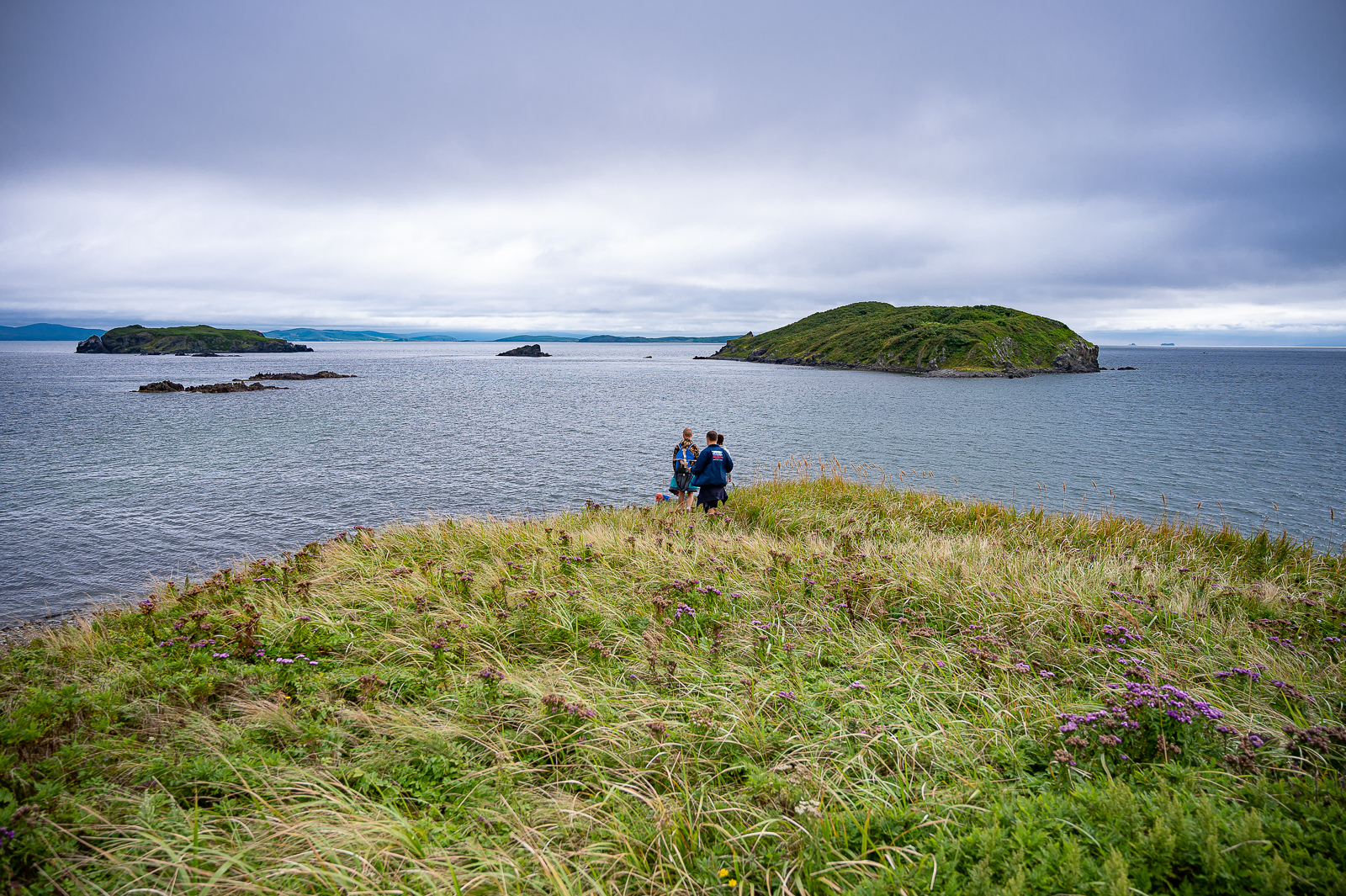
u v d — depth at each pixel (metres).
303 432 36.09
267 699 4.51
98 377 90.56
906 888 2.64
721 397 62.47
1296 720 3.96
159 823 3.21
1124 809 2.90
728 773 3.73
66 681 4.84
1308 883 2.38
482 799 3.50
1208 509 20.36
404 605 6.51
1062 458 29.14
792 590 6.76
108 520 17.69
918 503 12.07
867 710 4.26
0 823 2.98
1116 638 5.39
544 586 6.86
